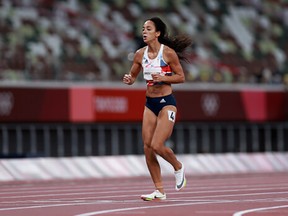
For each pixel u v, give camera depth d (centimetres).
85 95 5628
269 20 8569
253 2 8581
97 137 5734
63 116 5566
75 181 4462
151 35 2575
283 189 3359
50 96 5531
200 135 6169
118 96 5775
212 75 7156
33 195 3111
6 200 2803
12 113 5366
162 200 2639
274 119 6556
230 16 8312
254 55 7975
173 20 7888
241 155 5816
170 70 2595
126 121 5822
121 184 4012
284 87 6638
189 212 2120
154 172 2642
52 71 6241
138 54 2631
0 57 6216
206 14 8169
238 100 6366
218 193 3095
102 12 7469
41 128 5509
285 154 6141
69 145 5616
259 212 2097
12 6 6925
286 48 8369
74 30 7075
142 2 7838
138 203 2514
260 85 6744
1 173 4444
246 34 8238
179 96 6012
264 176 4903
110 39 7188
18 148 5397
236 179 4450
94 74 6631
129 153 5900
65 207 2369
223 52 7775
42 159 4716
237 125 6394
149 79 2583
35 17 6962
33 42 6644
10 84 5359
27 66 6200
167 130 2553
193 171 5431
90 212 2152
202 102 6144
